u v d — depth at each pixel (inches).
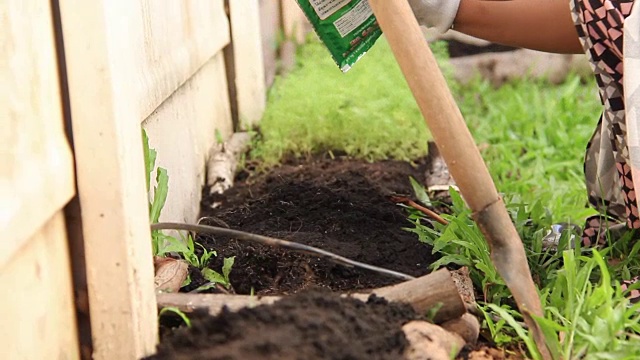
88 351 63.0
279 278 80.4
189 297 67.2
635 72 70.9
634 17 71.4
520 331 63.0
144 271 62.8
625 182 80.6
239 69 140.3
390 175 118.0
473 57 199.0
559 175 134.0
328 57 163.2
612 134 80.0
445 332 61.2
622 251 85.4
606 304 63.8
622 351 60.6
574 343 64.1
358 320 55.6
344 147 131.6
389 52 167.6
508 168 133.6
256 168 124.0
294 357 48.3
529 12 85.9
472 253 83.0
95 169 59.3
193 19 112.7
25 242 52.2
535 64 195.5
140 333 62.2
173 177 97.9
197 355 49.7
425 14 85.8
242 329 52.8
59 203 57.1
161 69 92.8
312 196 101.2
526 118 161.2
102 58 57.8
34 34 55.9
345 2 83.2
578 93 184.2
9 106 52.5
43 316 56.5
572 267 69.3
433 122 62.4
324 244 85.0
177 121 102.6
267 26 177.9
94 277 60.9
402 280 79.3
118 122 58.9
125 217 60.0
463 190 63.6
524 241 89.1
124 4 61.9
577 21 77.0
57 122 58.4
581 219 104.9
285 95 142.7
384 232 91.9
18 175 52.9
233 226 95.9
